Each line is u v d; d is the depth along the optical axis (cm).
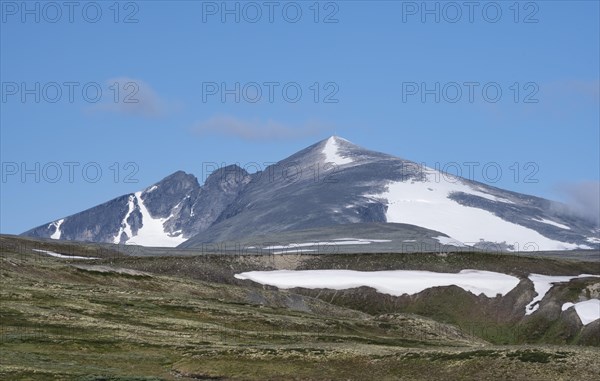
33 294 17288
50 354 13088
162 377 12288
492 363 11531
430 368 11775
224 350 13188
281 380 12025
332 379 11888
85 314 16262
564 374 11050
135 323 15925
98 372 11956
